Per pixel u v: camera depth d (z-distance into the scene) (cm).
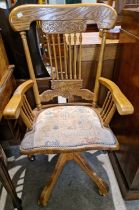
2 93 79
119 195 100
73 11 81
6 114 65
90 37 117
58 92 102
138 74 80
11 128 114
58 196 101
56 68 96
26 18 80
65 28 85
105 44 93
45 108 103
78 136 77
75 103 107
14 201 89
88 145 73
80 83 99
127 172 97
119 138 110
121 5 107
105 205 96
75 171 115
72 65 98
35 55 102
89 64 109
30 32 93
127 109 66
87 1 279
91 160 123
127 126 97
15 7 83
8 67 98
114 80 115
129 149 94
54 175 95
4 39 95
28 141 76
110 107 81
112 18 82
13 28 81
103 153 128
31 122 87
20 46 97
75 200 99
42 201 94
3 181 79
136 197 97
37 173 115
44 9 80
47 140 75
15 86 104
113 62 112
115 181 108
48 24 83
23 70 108
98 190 103
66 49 91
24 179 111
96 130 80
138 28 77
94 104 102
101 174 112
